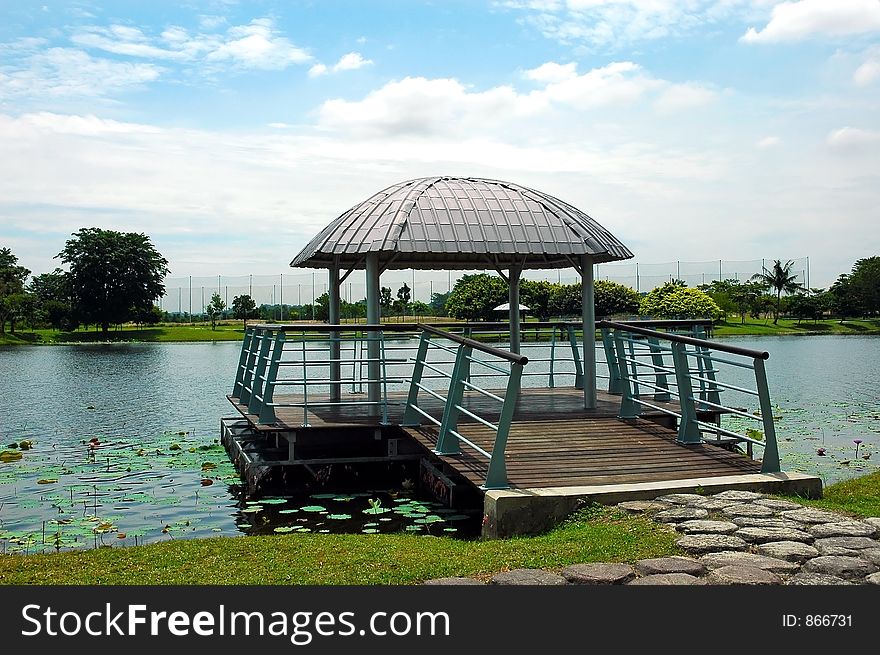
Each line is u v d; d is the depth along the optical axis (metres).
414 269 13.80
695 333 12.65
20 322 66.38
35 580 5.56
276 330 10.34
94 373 30.44
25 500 9.73
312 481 10.20
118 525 8.53
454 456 8.81
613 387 13.38
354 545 6.46
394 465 10.49
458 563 5.75
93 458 12.69
